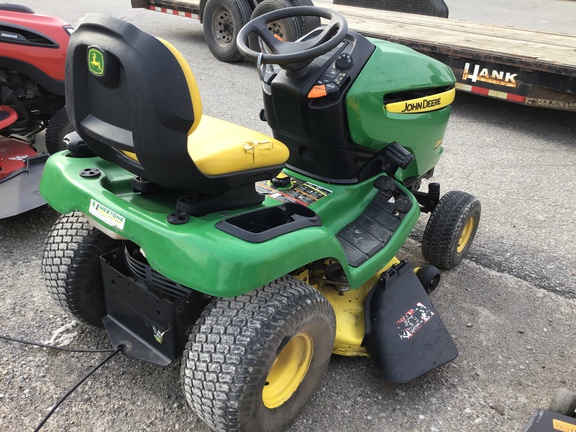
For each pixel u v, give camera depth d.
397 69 2.33
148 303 1.74
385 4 8.22
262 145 1.67
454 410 1.99
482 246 3.14
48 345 2.07
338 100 2.13
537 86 4.83
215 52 6.70
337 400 1.99
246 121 4.69
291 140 2.37
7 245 2.81
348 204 2.31
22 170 2.83
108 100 1.52
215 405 1.50
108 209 1.65
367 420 1.92
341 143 2.24
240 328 1.50
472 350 2.31
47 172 1.90
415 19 7.04
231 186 1.64
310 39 2.15
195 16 7.30
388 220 2.32
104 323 1.97
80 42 1.47
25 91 3.32
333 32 2.04
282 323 1.53
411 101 2.43
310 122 2.21
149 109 1.36
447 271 2.90
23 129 3.56
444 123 2.72
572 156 4.58
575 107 4.69
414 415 1.96
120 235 1.64
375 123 2.28
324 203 2.20
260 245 1.49
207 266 1.43
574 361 2.28
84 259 1.95
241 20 6.24
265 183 2.28
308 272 2.04
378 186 2.36
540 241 3.22
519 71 4.89
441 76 2.60
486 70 5.12
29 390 1.92
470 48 5.20
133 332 1.90
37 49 3.11
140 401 1.92
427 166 2.78
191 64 6.49
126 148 1.50
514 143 4.83
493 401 2.04
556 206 3.66
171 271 1.49
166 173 1.47
